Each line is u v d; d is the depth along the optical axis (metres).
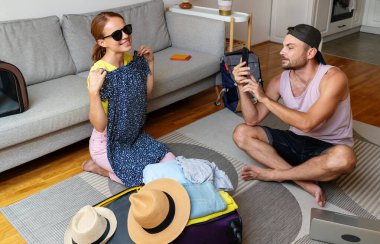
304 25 1.78
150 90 2.14
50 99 2.20
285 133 2.05
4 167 2.00
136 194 1.35
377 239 1.50
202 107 3.07
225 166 2.22
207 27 2.98
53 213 1.86
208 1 4.00
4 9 2.50
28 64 2.43
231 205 1.49
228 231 1.43
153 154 2.01
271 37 4.99
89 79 1.77
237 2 4.29
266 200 1.91
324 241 1.63
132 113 1.94
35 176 2.17
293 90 1.95
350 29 5.25
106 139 1.99
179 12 3.36
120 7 2.99
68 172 2.21
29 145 2.06
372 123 2.73
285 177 1.93
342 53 4.39
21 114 2.00
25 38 2.43
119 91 1.86
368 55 4.30
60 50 2.59
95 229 1.33
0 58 2.32
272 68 3.97
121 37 1.85
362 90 3.33
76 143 2.54
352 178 2.08
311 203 1.89
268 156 2.02
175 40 3.26
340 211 1.83
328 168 1.77
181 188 1.45
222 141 2.51
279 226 1.74
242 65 1.87
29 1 2.61
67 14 2.67
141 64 2.04
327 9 4.62
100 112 1.83
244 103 2.02
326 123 1.91
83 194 2.00
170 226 1.35
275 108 1.78
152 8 3.13
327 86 1.74
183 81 2.70
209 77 3.03
